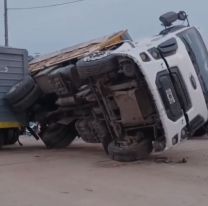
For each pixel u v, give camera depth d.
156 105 10.65
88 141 13.73
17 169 10.78
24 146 16.86
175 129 10.86
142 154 11.48
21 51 15.27
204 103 11.65
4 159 12.69
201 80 11.78
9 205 7.42
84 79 11.97
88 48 13.96
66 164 11.37
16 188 8.66
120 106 11.41
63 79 13.17
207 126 12.37
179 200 7.50
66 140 15.63
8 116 15.07
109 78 11.36
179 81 11.12
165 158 11.88
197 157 12.06
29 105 14.85
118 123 11.74
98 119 12.67
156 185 8.61
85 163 11.44
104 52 11.80
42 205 7.37
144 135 11.56
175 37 11.65
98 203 7.39
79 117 13.91
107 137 12.56
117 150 11.53
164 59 10.99
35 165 11.34
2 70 14.95
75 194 8.05
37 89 14.64
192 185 8.57
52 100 15.08
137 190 8.23
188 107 11.19
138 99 11.02
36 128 15.83
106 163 11.30
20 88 14.64
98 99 11.96
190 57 11.70
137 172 9.91
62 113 14.76
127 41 12.38
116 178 9.33
